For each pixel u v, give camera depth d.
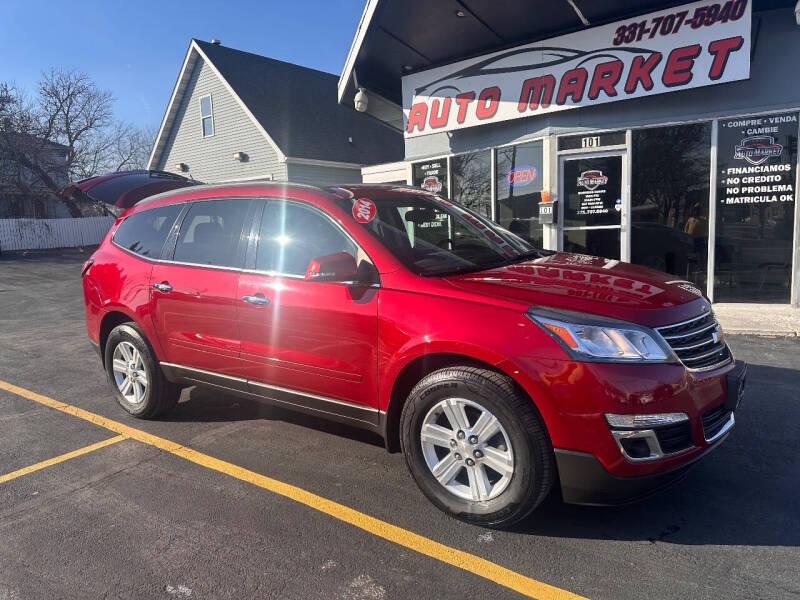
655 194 8.98
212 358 4.30
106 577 2.83
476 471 3.15
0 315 11.04
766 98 8.10
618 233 9.29
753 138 8.26
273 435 4.57
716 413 3.15
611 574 2.75
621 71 8.66
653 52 8.38
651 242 9.10
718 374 3.13
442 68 10.41
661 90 8.40
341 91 11.52
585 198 9.45
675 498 3.45
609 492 2.88
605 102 8.88
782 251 8.32
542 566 2.83
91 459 4.20
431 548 3.01
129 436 4.63
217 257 4.29
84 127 32.75
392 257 3.53
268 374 3.99
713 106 8.39
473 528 3.19
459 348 3.08
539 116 9.63
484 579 2.75
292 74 25.52
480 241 4.20
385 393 3.44
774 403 4.92
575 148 9.40
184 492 3.67
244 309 4.01
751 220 8.44
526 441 2.94
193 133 24.08
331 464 4.03
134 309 4.73
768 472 3.74
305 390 3.84
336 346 3.60
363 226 3.69
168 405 4.93
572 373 2.82
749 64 7.75
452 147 10.82
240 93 22.05
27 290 14.87
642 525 3.18
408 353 3.27
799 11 7.25
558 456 2.89
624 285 3.30
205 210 4.50
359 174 23.41
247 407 5.25
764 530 3.09
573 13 8.58
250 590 2.71
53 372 6.62
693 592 2.60
